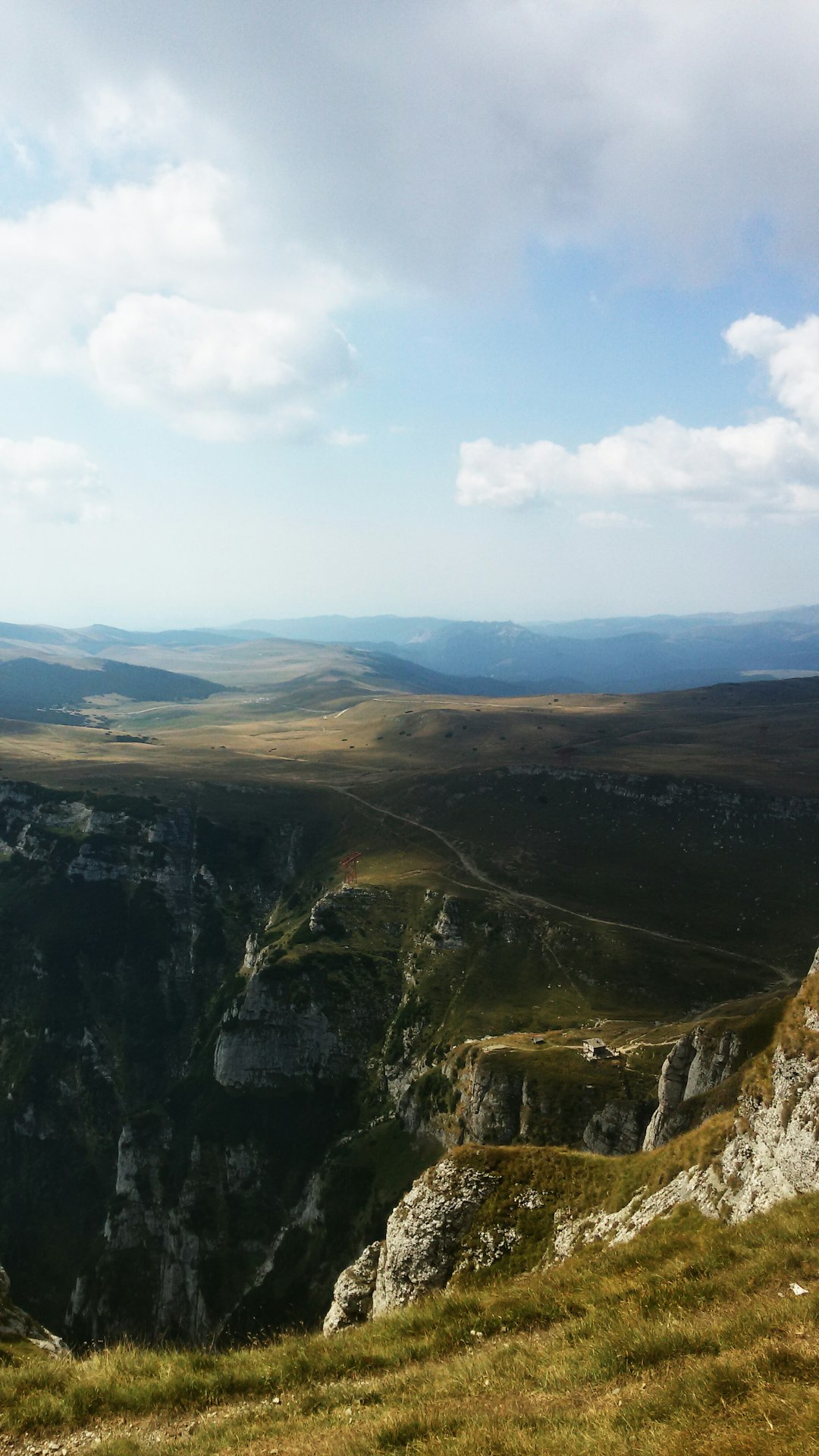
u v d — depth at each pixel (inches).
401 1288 1434.5
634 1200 1289.4
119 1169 5472.4
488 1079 4116.6
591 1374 617.9
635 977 5447.8
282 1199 5049.2
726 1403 511.2
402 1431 570.6
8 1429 695.1
